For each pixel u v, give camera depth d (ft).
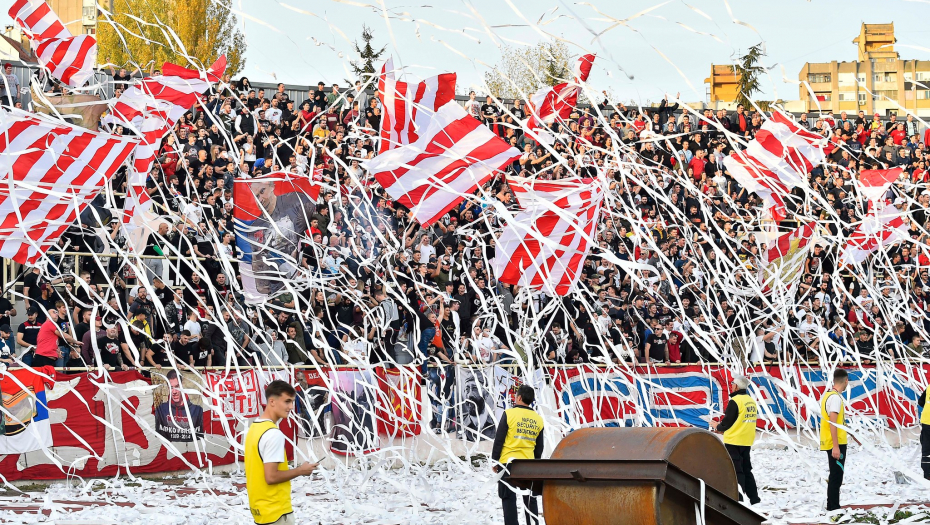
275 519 20.77
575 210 38.40
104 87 57.72
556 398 49.75
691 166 73.31
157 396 44.86
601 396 50.96
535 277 38.88
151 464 44.42
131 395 44.32
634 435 24.29
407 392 48.44
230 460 46.16
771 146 52.90
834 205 73.00
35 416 42.34
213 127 62.44
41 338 44.80
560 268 38.68
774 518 34.65
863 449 53.31
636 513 23.07
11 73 61.72
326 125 66.49
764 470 47.88
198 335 46.75
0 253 34.86
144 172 41.63
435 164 34.19
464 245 58.75
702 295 60.85
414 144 34.04
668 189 71.26
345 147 64.18
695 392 54.80
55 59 49.49
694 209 67.97
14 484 41.65
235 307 48.60
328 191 58.39
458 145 34.04
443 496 37.93
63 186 35.55
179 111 43.98
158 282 47.67
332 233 54.34
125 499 38.86
